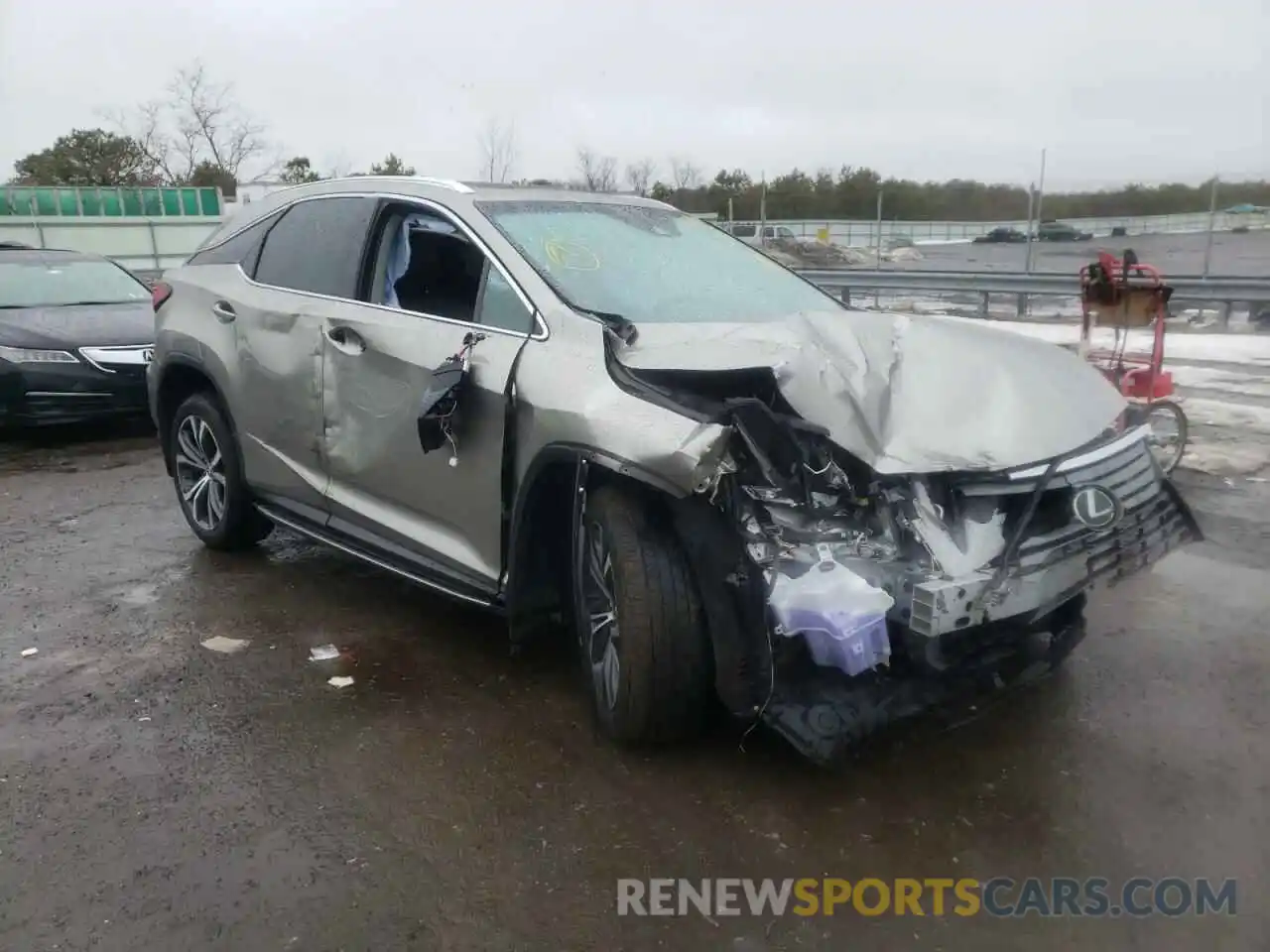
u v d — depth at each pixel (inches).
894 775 131.4
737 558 117.6
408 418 159.0
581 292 152.2
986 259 719.1
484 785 130.3
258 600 194.2
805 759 135.1
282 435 188.4
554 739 141.4
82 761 137.3
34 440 347.3
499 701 152.9
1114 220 761.0
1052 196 789.9
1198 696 150.9
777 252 780.6
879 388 128.0
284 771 134.4
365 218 178.4
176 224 1489.9
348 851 117.5
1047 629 144.6
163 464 309.4
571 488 142.2
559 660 167.0
